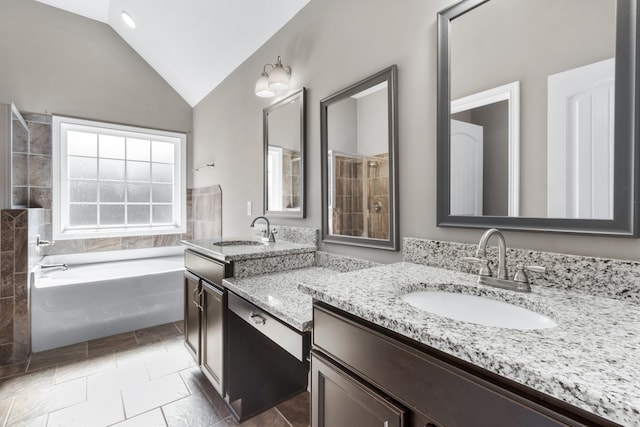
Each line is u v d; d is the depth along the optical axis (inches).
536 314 31.0
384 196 57.0
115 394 69.2
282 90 83.3
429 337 23.6
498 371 19.6
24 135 110.0
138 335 101.0
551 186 36.8
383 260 57.6
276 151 87.4
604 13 32.9
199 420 61.2
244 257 61.5
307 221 77.1
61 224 119.7
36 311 89.2
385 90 56.6
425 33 50.3
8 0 109.0
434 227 49.4
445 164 47.2
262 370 64.7
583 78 34.4
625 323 25.3
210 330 67.5
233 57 104.0
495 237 42.2
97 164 129.6
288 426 60.1
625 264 31.3
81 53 122.8
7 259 83.6
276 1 78.4
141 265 129.6
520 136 39.4
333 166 68.4
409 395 25.6
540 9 37.5
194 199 147.6
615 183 32.4
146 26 114.5
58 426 59.1
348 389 31.4
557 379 17.1
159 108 140.8
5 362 82.1
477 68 43.5
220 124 120.8
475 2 43.3
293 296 48.9
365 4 60.5
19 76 110.3
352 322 31.4
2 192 84.4
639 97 30.9
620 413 14.9
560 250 36.7
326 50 69.8
